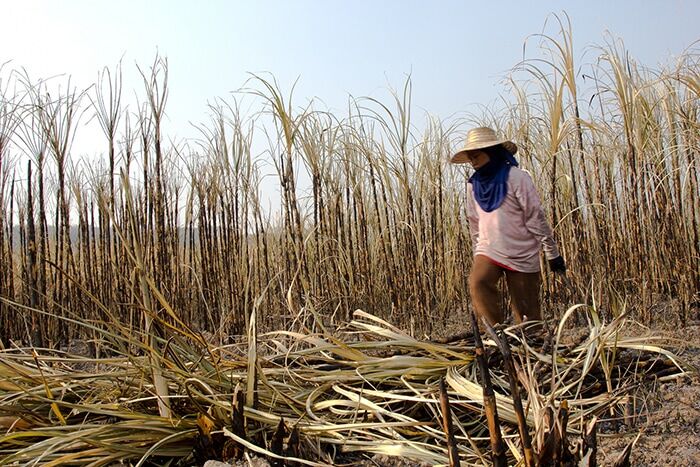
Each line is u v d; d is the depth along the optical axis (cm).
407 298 508
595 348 280
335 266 530
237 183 558
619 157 489
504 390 259
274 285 543
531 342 317
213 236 575
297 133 493
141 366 258
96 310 456
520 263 377
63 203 487
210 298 558
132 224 249
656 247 471
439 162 563
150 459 229
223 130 558
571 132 459
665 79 456
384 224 519
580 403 243
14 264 552
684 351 327
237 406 224
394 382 273
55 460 209
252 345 251
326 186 535
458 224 625
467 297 609
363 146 527
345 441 227
